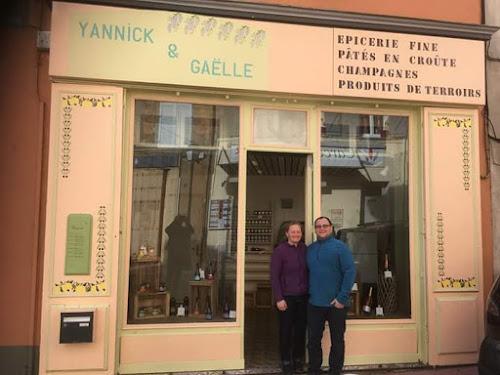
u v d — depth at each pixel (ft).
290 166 21.01
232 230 17.04
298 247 16.33
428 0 18.61
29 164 15.49
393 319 17.58
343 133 18.16
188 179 17.15
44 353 14.79
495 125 18.70
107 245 15.37
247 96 17.08
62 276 15.06
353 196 18.10
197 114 17.24
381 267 18.17
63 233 15.16
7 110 15.55
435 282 17.35
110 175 15.52
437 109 17.99
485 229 18.28
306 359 16.88
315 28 16.85
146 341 15.90
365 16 16.93
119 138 15.67
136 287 16.40
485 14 18.89
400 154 18.51
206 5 16.01
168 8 15.87
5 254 15.19
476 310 17.51
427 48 17.67
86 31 15.46
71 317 14.76
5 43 15.69
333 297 15.14
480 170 18.39
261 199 29.58
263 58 16.47
